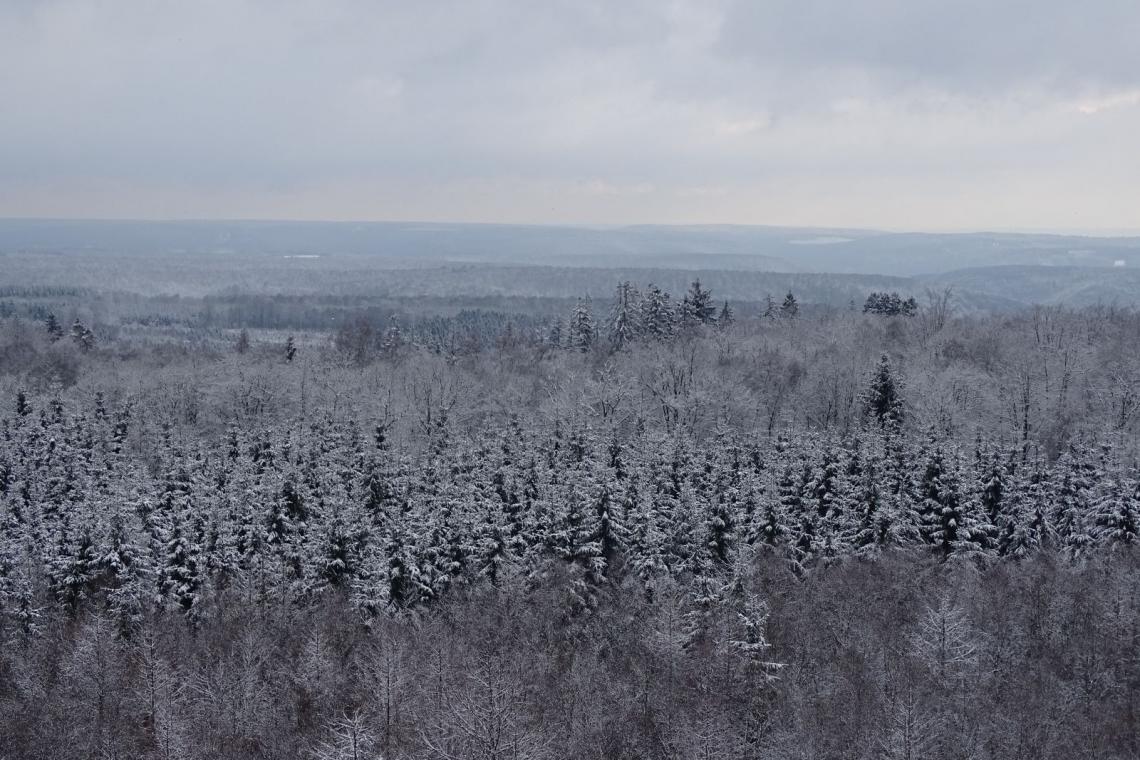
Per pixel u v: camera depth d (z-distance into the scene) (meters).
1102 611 58.69
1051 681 53.03
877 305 173.88
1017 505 71.44
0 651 59.78
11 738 50.84
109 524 63.59
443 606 61.50
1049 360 109.31
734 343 132.12
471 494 71.31
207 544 67.00
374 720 50.78
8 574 65.38
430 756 46.28
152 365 151.25
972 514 70.81
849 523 69.88
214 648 59.22
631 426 107.12
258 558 67.88
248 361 137.12
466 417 118.12
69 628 61.59
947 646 53.75
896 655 55.91
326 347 173.12
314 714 53.12
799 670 54.41
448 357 152.62
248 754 50.78
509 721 45.31
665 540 65.56
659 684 53.22
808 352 129.00
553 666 56.25
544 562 64.81
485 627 58.97
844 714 50.38
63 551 66.75
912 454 78.56
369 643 58.16
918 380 104.19
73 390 126.12
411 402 119.75
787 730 49.03
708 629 57.38
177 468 75.75
